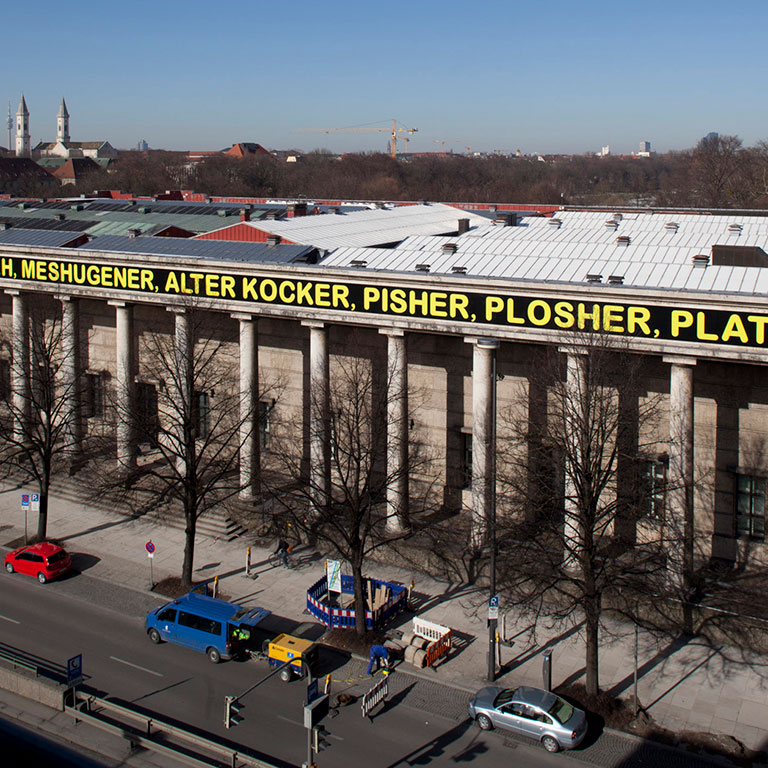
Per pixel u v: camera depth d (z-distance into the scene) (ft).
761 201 498.28
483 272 168.96
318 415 170.91
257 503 185.47
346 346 187.01
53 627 147.64
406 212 279.08
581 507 124.57
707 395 152.25
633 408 154.81
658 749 114.83
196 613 139.44
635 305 139.03
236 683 131.34
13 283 211.41
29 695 126.21
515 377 166.81
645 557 151.12
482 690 123.44
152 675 133.18
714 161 599.98
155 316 211.20
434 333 160.35
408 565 166.30
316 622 148.46
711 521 155.33
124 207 318.45
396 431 166.09
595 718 120.78
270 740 117.08
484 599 153.99
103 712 122.83
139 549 177.88
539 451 152.25
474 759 113.29
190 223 276.00
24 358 197.98
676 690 127.65
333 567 153.17
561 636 142.61
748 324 131.34
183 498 160.25
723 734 117.39
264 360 200.54
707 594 143.43
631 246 181.98
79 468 213.25
